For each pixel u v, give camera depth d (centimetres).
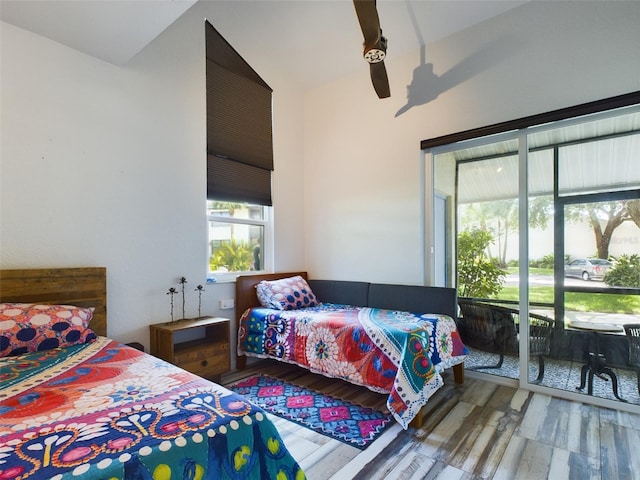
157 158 279
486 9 287
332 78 400
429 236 336
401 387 214
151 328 264
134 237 263
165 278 282
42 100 220
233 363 334
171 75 290
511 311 293
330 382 297
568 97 260
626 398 243
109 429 99
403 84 346
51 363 161
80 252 234
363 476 169
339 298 378
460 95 310
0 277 197
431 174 336
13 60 209
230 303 336
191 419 107
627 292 246
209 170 325
